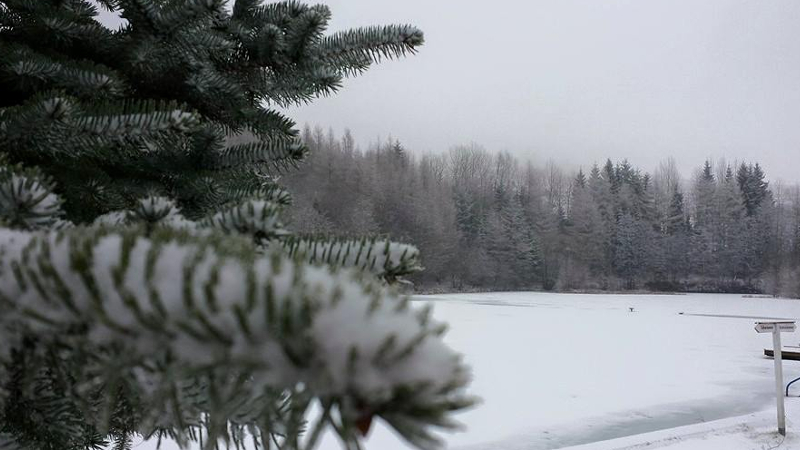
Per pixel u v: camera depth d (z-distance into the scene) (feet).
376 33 7.52
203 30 6.35
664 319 112.68
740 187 292.61
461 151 301.84
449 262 215.72
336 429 1.06
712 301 187.21
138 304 1.22
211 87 6.77
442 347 1.11
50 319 1.43
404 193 203.00
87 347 1.44
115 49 6.53
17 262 1.52
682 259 241.76
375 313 1.14
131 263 1.37
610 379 48.06
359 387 1.01
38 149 4.67
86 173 5.57
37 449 3.63
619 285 238.48
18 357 1.69
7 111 4.50
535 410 36.73
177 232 1.69
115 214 3.15
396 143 267.39
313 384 1.08
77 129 4.57
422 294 194.49
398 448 25.16
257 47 7.08
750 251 237.04
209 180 6.27
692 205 288.71
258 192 4.66
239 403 1.65
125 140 4.84
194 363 1.21
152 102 4.97
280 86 7.56
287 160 6.75
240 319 1.12
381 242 2.67
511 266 228.02
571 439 30.83
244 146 6.64
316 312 1.10
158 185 6.27
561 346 68.13
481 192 274.98
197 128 4.86
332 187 170.09
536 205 252.83
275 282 1.24
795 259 229.45
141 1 5.95
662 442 28.60
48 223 2.67
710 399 41.75
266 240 2.54
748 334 87.81
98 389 2.84
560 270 237.04
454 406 1.05
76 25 6.38
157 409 1.53
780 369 30.71
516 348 65.41
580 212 245.86
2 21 6.35
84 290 1.34
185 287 1.22
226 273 1.29
